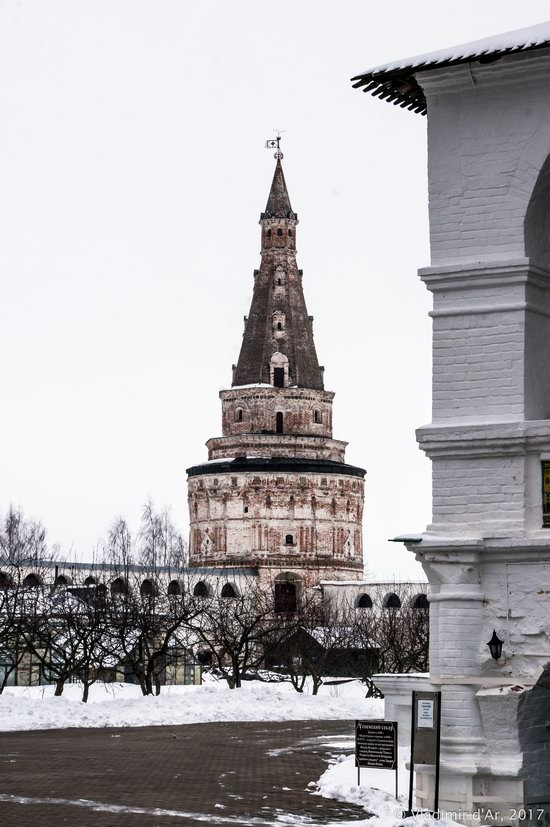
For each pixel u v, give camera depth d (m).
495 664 26.86
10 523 144.38
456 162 27.95
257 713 63.44
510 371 27.27
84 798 29.30
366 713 66.06
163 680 109.12
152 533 179.25
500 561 27.02
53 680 82.94
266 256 188.50
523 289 27.28
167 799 29.47
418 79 28.08
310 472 178.00
